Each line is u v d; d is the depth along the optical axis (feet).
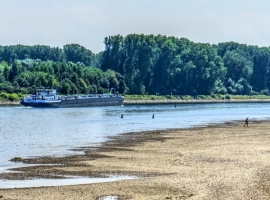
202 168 262.47
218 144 367.86
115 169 266.98
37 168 271.69
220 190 203.92
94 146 370.53
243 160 284.41
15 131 491.31
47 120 642.63
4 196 203.00
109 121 635.25
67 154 327.67
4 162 292.81
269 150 327.67
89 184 225.15
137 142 394.52
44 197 201.57
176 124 593.83
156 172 256.52
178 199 193.77
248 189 203.41
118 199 198.80
